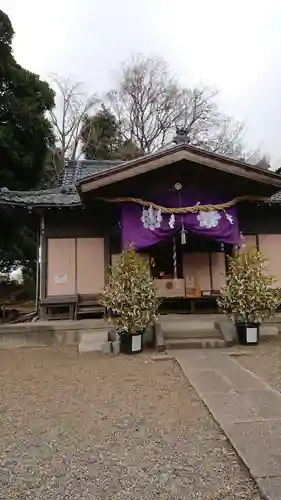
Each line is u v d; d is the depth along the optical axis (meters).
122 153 24.25
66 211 8.93
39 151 14.93
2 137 13.10
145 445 2.96
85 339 7.02
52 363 5.95
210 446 2.91
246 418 3.41
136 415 3.62
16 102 13.93
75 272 8.84
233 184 8.05
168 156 7.51
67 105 24.20
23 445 3.02
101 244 8.99
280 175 7.61
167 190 8.01
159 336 6.71
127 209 8.00
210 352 6.27
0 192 8.60
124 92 25.17
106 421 3.49
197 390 4.29
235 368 5.24
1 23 13.82
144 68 25.92
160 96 24.94
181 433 3.17
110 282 6.74
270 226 9.38
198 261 9.30
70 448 2.94
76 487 2.38
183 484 2.38
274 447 2.80
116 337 6.91
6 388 4.65
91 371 5.34
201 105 25.02
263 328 7.50
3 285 17.19
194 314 8.67
